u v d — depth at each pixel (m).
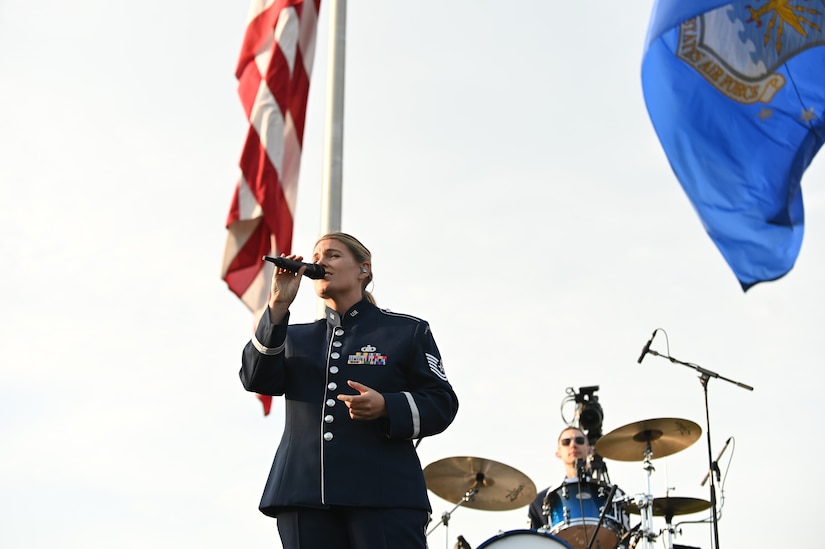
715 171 6.74
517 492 10.71
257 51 9.37
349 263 4.80
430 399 4.46
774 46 6.84
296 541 4.35
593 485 10.39
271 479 4.50
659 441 10.71
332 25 9.66
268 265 8.74
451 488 10.84
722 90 6.80
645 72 6.86
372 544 4.30
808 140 6.70
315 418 4.51
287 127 9.12
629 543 10.21
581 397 11.54
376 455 4.41
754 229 6.66
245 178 8.88
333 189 8.96
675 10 6.61
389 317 4.76
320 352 4.68
